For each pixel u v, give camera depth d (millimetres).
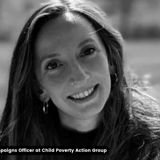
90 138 2789
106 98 2504
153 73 11016
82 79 2398
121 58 2725
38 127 2760
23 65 2555
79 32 2438
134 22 38094
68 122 2740
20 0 38500
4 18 37438
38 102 2744
